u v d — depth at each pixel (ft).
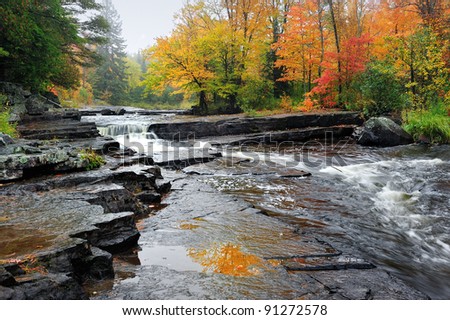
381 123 47.03
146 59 71.20
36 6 48.60
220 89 70.54
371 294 10.85
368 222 19.51
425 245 16.83
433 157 38.63
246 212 19.04
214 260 12.84
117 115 73.15
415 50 52.95
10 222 12.63
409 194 25.25
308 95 64.75
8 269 8.63
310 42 67.51
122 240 13.30
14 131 33.17
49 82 66.80
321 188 26.37
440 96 53.52
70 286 9.06
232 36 66.74
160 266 12.00
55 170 20.24
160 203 20.75
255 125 52.70
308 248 14.32
